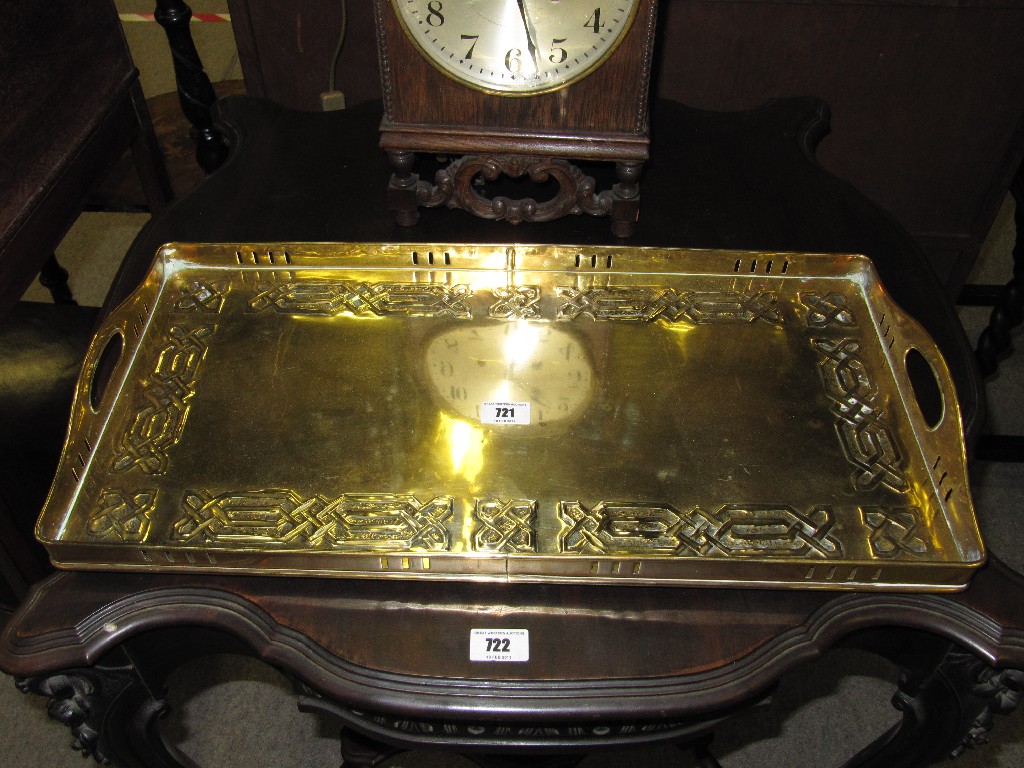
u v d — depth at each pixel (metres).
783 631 0.85
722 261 1.14
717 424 0.99
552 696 0.81
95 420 0.96
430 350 1.07
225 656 1.65
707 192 1.33
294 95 1.76
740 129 1.47
